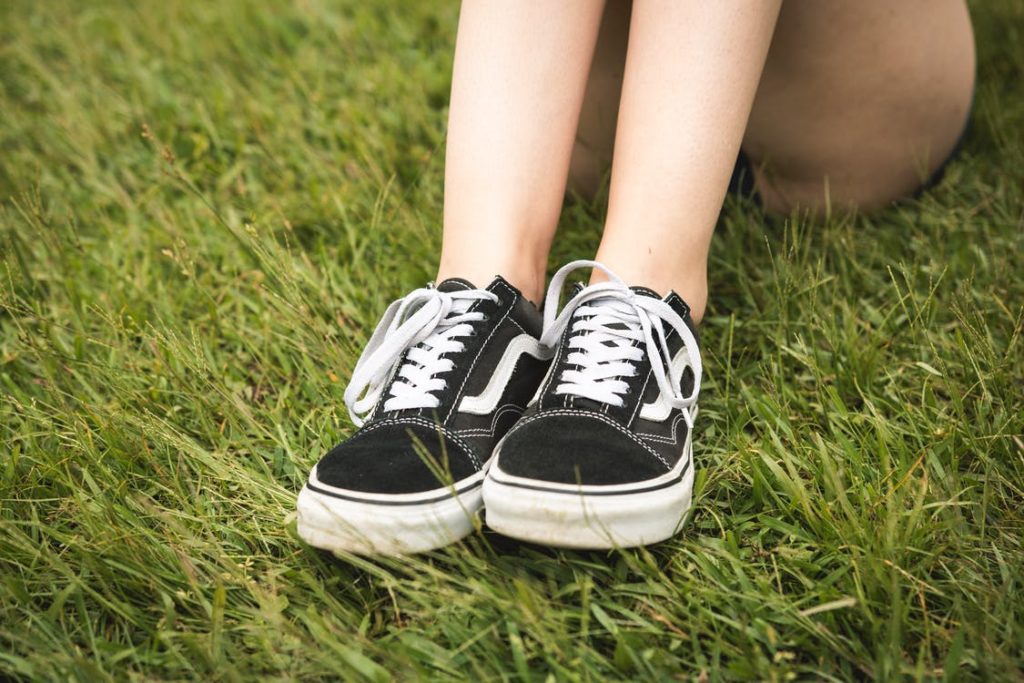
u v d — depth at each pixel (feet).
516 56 3.80
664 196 3.62
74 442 3.99
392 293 5.23
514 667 3.03
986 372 4.06
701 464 3.90
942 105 5.02
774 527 3.43
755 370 4.47
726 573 3.26
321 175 6.41
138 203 6.21
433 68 7.73
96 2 10.09
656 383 3.59
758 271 5.06
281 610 3.22
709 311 5.01
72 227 5.47
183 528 3.36
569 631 3.14
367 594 3.34
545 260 4.07
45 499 3.64
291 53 8.59
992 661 2.83
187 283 5.46
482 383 3.60
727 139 3.65
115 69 8.26
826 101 4.75
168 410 4.36
